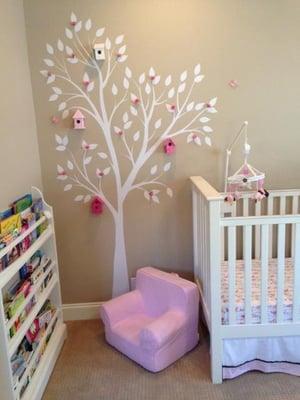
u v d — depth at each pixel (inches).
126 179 99.0
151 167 98.6
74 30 90.9
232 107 95.4
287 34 91.7
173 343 82.1
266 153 98.2
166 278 90.4
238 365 77.0
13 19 83.3
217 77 93.8
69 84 93.4
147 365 80.7
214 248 70.8
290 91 94.7
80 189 99.1
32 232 76.0
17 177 81.5
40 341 77.0
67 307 105.3
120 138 96.7
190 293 84.3
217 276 72.1
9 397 60.4
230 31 91.7
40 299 77.3
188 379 77.9
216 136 97.0
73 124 95.3
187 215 101.3
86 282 104.7
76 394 74.8
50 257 89.4
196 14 90.8
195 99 95.0
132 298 94.1
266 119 96.3
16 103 82.7
